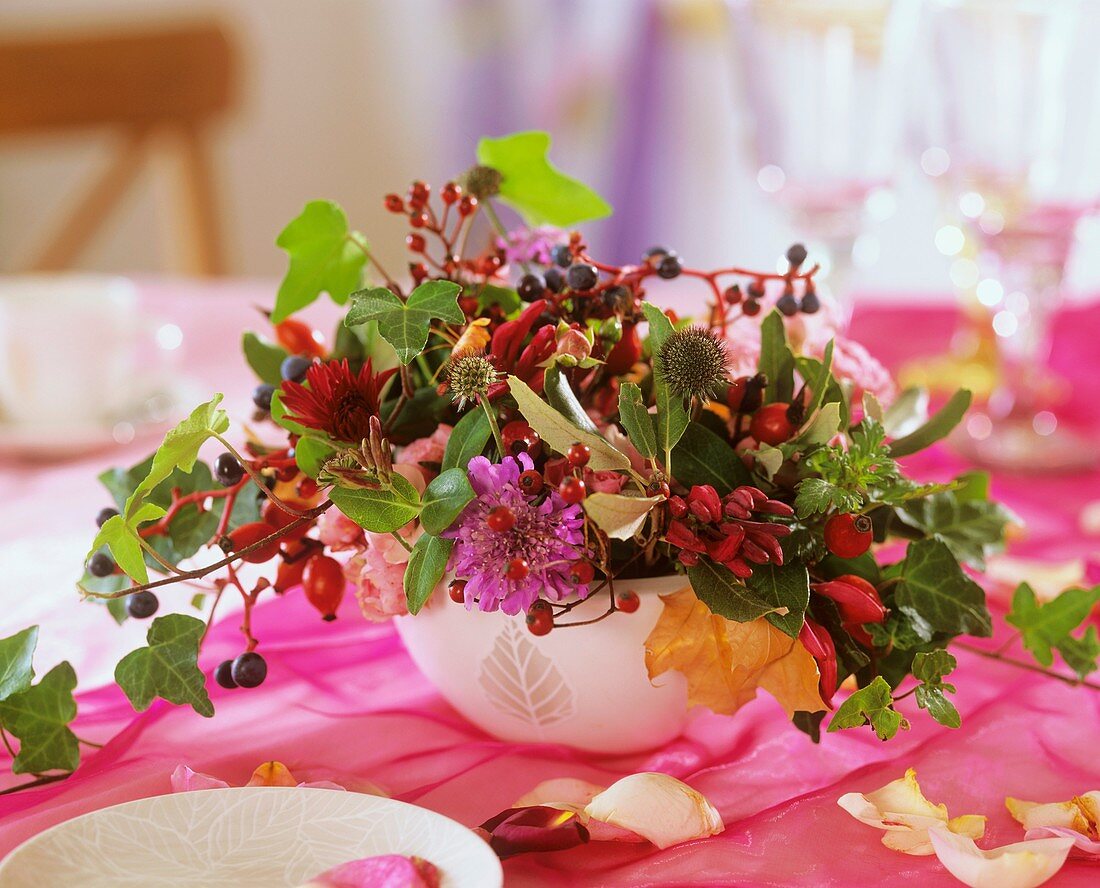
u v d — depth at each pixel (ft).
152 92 10.02
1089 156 4.85
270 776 3.44
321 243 3.63
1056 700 3.75
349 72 16.29
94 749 3.59
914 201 11.86
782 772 3.52
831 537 3.36
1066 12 4.69
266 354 3.72
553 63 14.07
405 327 3.34
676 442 3.30
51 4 15.69
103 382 5.32
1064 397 5.67
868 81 4.95
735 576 3.31
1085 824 3.31
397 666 3.91
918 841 3.28
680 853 3.27
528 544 3.24
